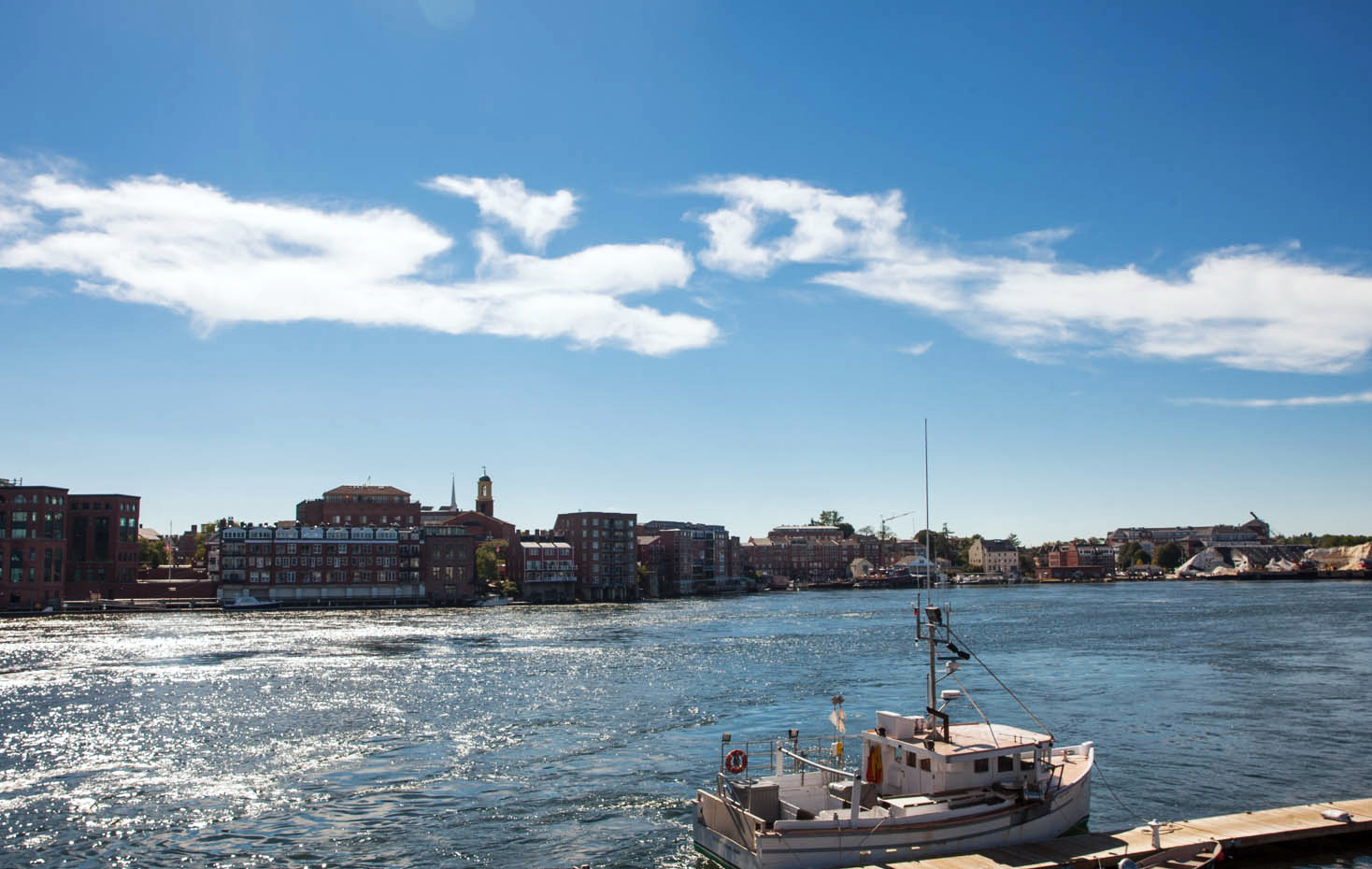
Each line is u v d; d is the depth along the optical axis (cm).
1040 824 3669
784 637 14575
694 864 3906
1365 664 9888
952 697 3928
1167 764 5544
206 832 4409
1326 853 3712
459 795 4981
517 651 12519
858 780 3388
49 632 16075
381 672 10169
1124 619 17138
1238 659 10481
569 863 3950
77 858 4081
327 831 4412
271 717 7294
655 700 8094
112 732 6706
